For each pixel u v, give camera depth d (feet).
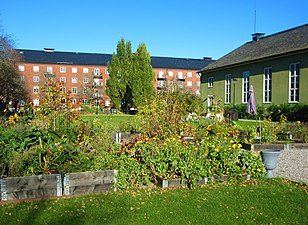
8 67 100.17
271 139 39.14
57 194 16.74
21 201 15.71
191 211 14.71
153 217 13.89
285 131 41.98
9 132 20.81
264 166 21.66
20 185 16.07
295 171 24.47
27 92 127.24
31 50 204.13
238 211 14.83
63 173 17.46
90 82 182.60
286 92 76.13
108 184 17.74
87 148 21.03
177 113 36.04
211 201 16.20
